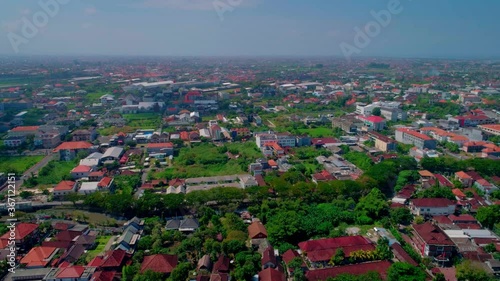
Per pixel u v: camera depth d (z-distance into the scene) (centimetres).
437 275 9344
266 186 14912
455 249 10681
